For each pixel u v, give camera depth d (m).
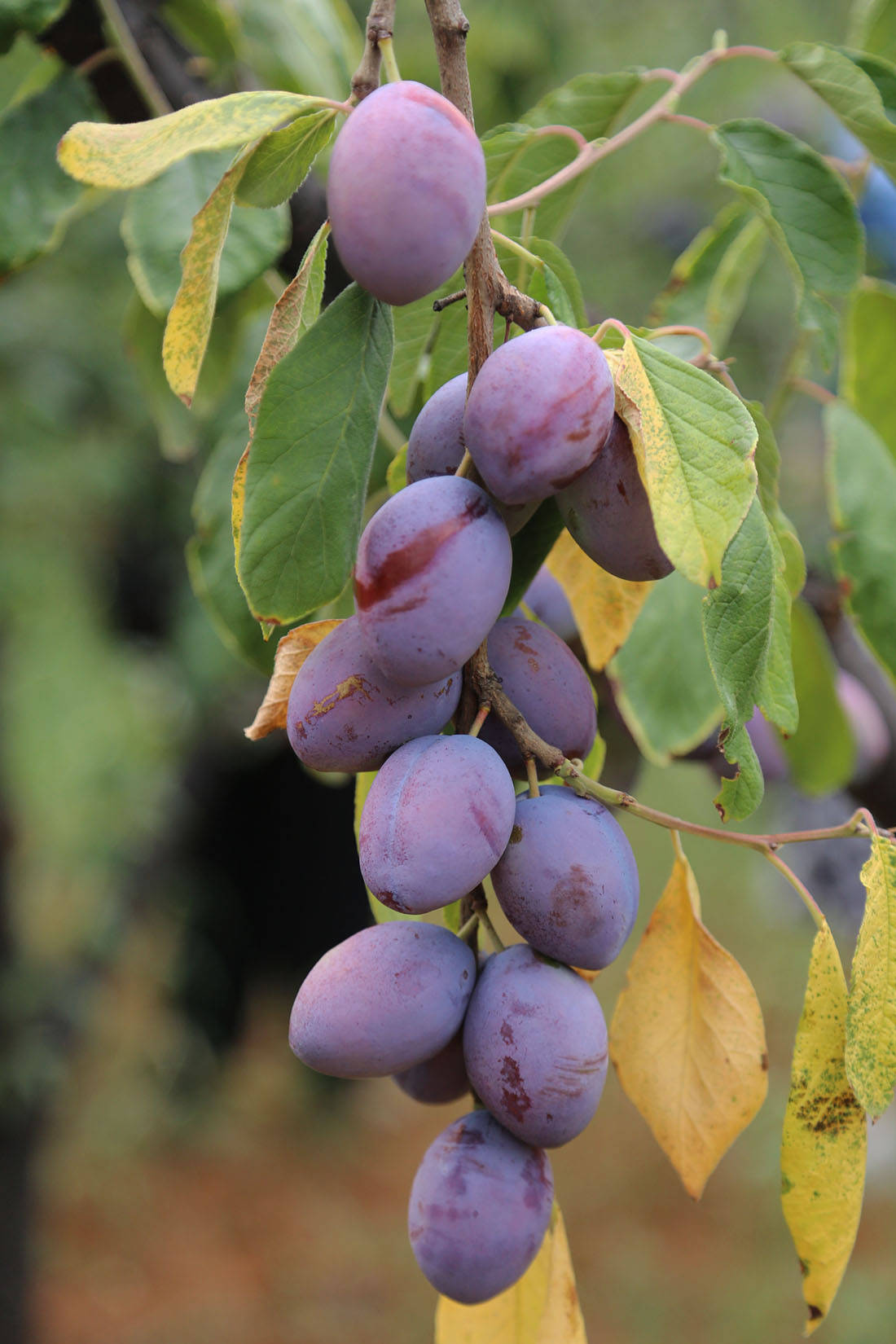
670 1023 0.64
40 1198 3.02
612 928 0.59
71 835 2.81
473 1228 0.60
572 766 0.60
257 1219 3.46
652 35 2.10
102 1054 3.65
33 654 2.58
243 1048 4.07
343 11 0.99
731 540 0.57
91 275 2.11
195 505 0.78
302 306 0.60
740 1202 3.38
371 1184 3.71
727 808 0.59
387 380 0.60
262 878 3.48
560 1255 0.64
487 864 0.58
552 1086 0.59
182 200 0.75
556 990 0.59
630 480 0.58
